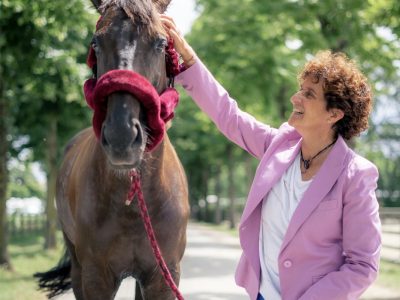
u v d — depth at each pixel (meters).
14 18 8.91
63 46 10.34
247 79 13.43
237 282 2.79
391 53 11.05
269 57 13.02
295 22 11.13
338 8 9.93
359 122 2.58
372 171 2.47
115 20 2.87
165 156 3.38
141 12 2.87
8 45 9.11
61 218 4.56
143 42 2.85
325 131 2.57
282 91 14.78
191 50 3.12
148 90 2.65
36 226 22.02
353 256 2.40
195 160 36.88
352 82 2.52
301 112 2.56
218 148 28.80
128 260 3.34
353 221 2.41
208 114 3.10
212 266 11.38
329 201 2.45
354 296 2.39
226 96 3.07
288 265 2.49
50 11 8.23
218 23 13.28
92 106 2.76
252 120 3.02
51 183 13.84
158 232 3.31
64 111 12.97
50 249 13.86
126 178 3.10
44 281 5.16
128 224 3.23
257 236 2.71
